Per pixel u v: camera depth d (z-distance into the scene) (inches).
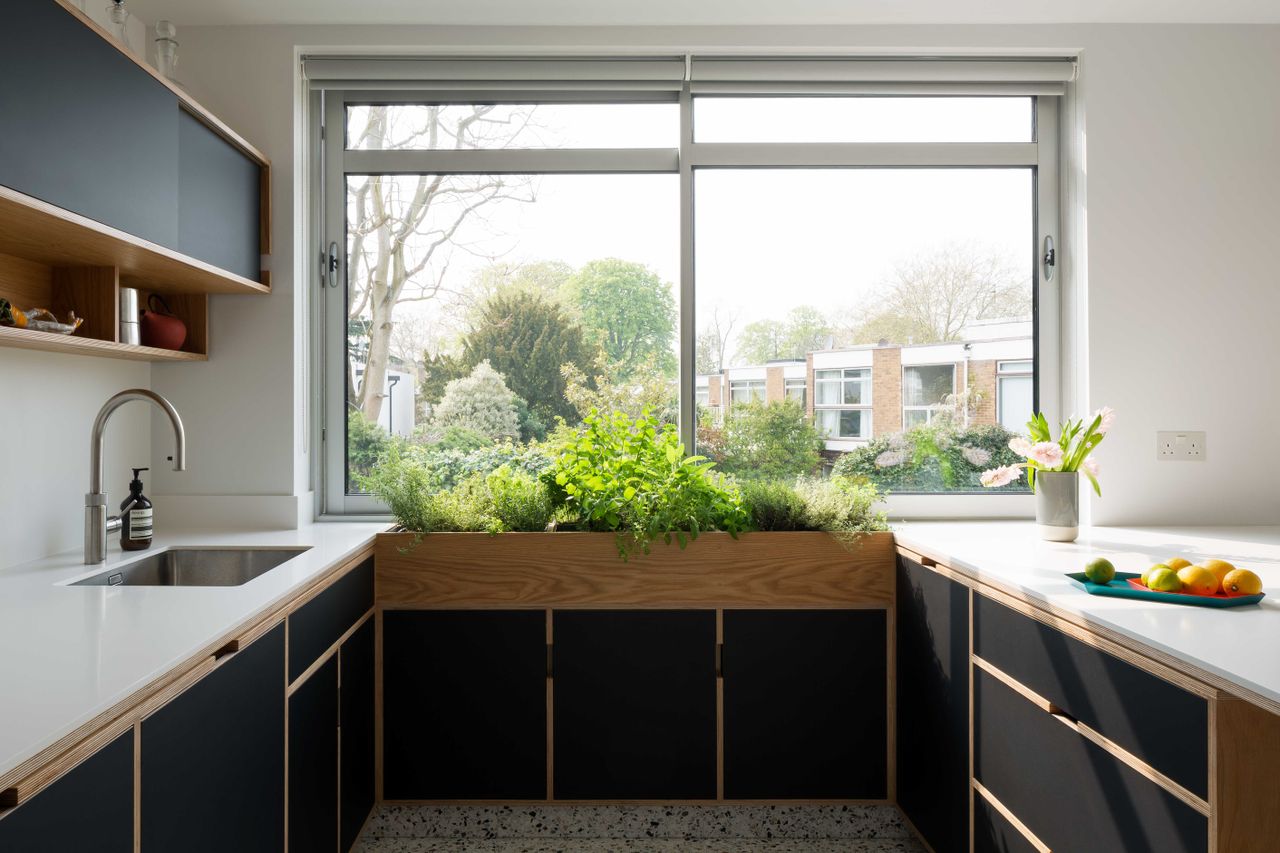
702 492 90.2
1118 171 99.1
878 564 91.3
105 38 62.7
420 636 90.4
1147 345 98.7
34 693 40.1
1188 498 98.7
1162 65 99.2
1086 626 55.5
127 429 92.7
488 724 90.4
